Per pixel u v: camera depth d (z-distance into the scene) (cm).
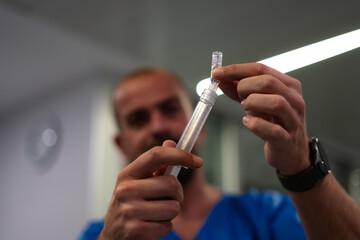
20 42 154
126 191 32
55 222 183
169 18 124
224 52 129
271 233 55
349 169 273
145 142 60
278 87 32
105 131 175
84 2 119
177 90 65
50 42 153
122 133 67
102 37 145
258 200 59
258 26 115
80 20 132
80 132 181
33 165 208
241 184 221
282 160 35
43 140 204
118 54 161
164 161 32
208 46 136
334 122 189
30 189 206
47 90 205
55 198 187
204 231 55
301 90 35
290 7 102
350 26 96
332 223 38
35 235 195
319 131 208
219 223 56
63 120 194
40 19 134
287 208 56
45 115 207
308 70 117
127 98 63
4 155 234
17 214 212
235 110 204
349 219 38
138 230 32
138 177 33
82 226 166
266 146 36
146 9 120
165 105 62
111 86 181
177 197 33
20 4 124
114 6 120
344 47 102
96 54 163
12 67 178
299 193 38
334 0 92
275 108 31
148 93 62
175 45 141
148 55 156
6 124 238
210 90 35
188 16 122
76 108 187
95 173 168
